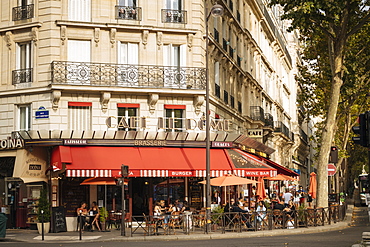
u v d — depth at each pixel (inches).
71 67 1109.1
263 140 1836.9
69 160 1052.5
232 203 1092.5
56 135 1080.8
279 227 975.6
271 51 2234.3
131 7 1156.5
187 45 1187.9
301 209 1005.8
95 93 1123.3
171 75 1162.6
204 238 871.7
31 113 1121.4
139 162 1096.8
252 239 803.4
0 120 1155.9
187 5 1199.6
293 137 2596.0
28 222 1136.8
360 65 1243.2
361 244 585.9
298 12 971.3
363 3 1063.6
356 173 3939.5
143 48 1156.5
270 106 2130.9
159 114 1157.7
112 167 1068.5
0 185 1173.7
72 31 1123.3
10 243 839.7
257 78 1861.5
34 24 1122.0
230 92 1440.7
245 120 1619.1
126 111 1145.4
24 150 1098.1
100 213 1053.8
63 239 909.8
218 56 1332.4
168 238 867.4
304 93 1550.2
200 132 1182.3
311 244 683.4
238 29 1573.6
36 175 1101.1
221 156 1181.1
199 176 1125.7
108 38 1139.3
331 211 1064.8
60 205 1106.1
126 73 1133.7
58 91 1093.8
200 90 1169.4
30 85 1125.1
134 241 854.5
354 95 1348.4
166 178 1187.3
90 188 1130.7
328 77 1392.7
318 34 1200.2
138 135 1126.4
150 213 1163.3
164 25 1176.2
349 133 1721.2
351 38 1243.2
